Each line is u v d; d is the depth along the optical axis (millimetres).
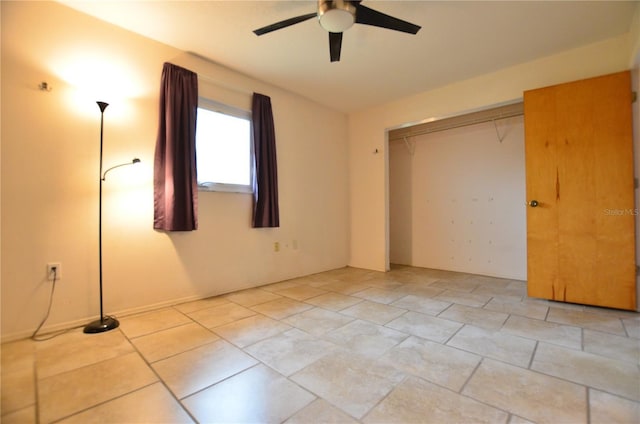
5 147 1967
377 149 4355
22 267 2021
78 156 2244
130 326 2230
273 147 3490
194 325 2256
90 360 1726
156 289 2629
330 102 4164
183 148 2699
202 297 2936
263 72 3230
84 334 2082
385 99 4051
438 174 4477
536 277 2883
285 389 1450
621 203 2525
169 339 2010
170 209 2592
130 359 1739
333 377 1554
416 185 4703
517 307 2672
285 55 2885
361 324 2281
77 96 2240
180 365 1673
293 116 3848
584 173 2658
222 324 2277
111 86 2393
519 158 3797
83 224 2268
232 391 1435
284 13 2277
